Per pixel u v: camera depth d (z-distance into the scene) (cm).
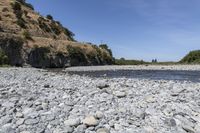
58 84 1511
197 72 4797
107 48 11862
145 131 664
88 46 9831
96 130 666
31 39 7638
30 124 678
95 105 891
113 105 912
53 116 741
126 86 1440
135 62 11925
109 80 1898
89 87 1352
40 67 7256
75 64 8538
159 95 1132
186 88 1389
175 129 691
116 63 11144
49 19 11631
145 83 1694
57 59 7825
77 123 688
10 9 8975
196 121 769
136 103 963
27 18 9500
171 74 4059
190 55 10712
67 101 945
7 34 6850
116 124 698
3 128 642
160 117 784
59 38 10569
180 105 933
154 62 11500
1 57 5009
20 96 1034
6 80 1691
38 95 1071
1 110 787
